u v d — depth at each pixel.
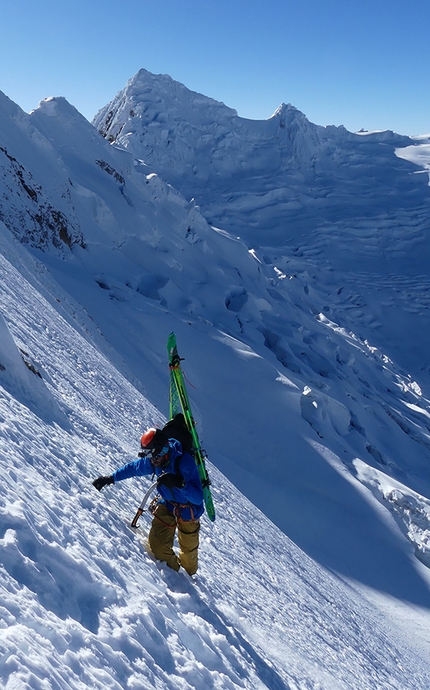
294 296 50.94
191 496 4.19
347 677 5.87
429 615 15.60
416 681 9.00
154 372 19.75
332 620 8.12
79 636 2.31
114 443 6.27
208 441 20.23
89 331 16.58
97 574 2.88
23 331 7.65
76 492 3.82
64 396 6.39
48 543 2.67
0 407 3.94
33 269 16.05
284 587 7.46
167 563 4.27
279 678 4.09
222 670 3.31
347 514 19.28
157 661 2.74
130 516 4.46
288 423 22.67
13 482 2.97
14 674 1.80
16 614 2.12
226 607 4.59
